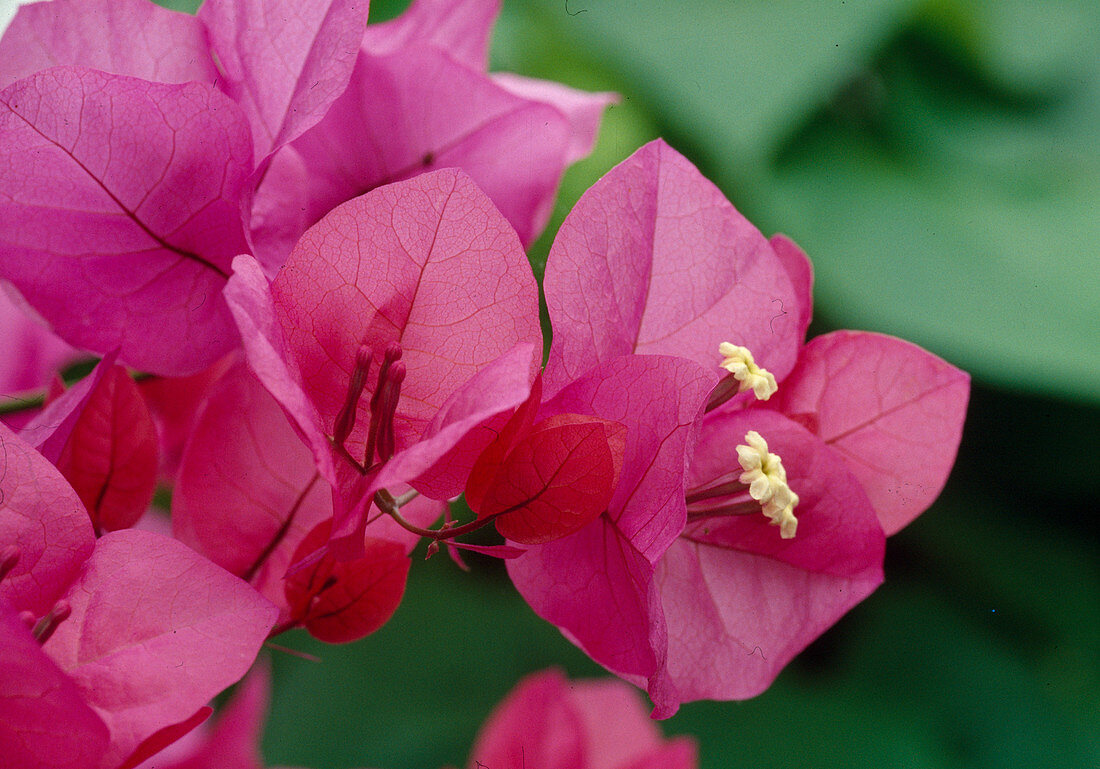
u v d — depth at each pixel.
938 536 0.75
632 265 0.36
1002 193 0.79
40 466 0.34
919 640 0.74
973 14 0.80
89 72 0.35
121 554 0.34
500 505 0.35
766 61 0.73
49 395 0.39
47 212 0.37
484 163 0.41
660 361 0.35
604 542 0.35
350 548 0.34
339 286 0.35
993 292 0.72
